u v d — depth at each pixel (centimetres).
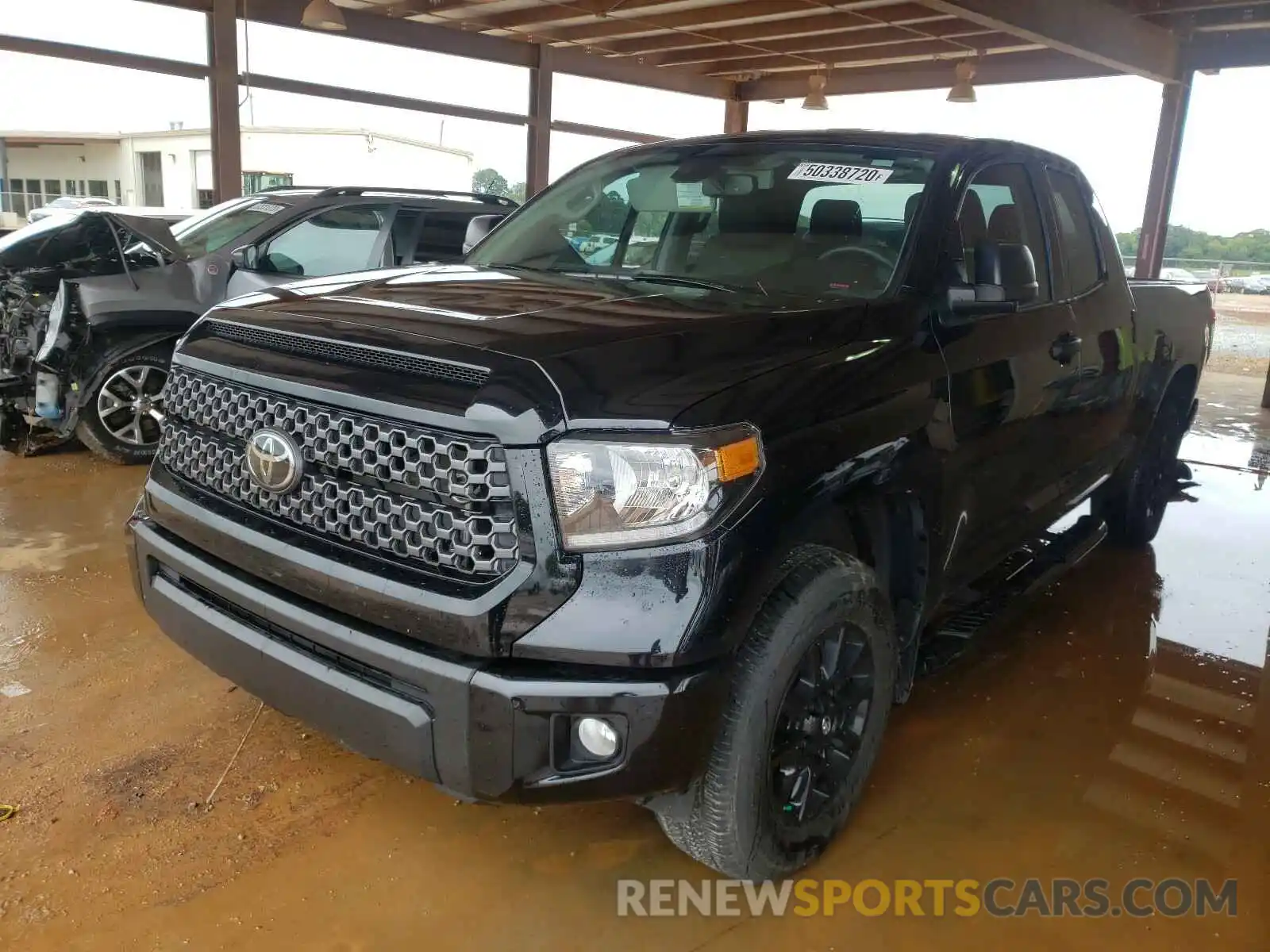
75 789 257
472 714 185
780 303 255
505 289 258
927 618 280
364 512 201
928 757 297
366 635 196
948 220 283
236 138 1234
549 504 182
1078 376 347
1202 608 432
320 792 263
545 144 1548
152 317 552
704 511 188
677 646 183
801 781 230
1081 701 339
